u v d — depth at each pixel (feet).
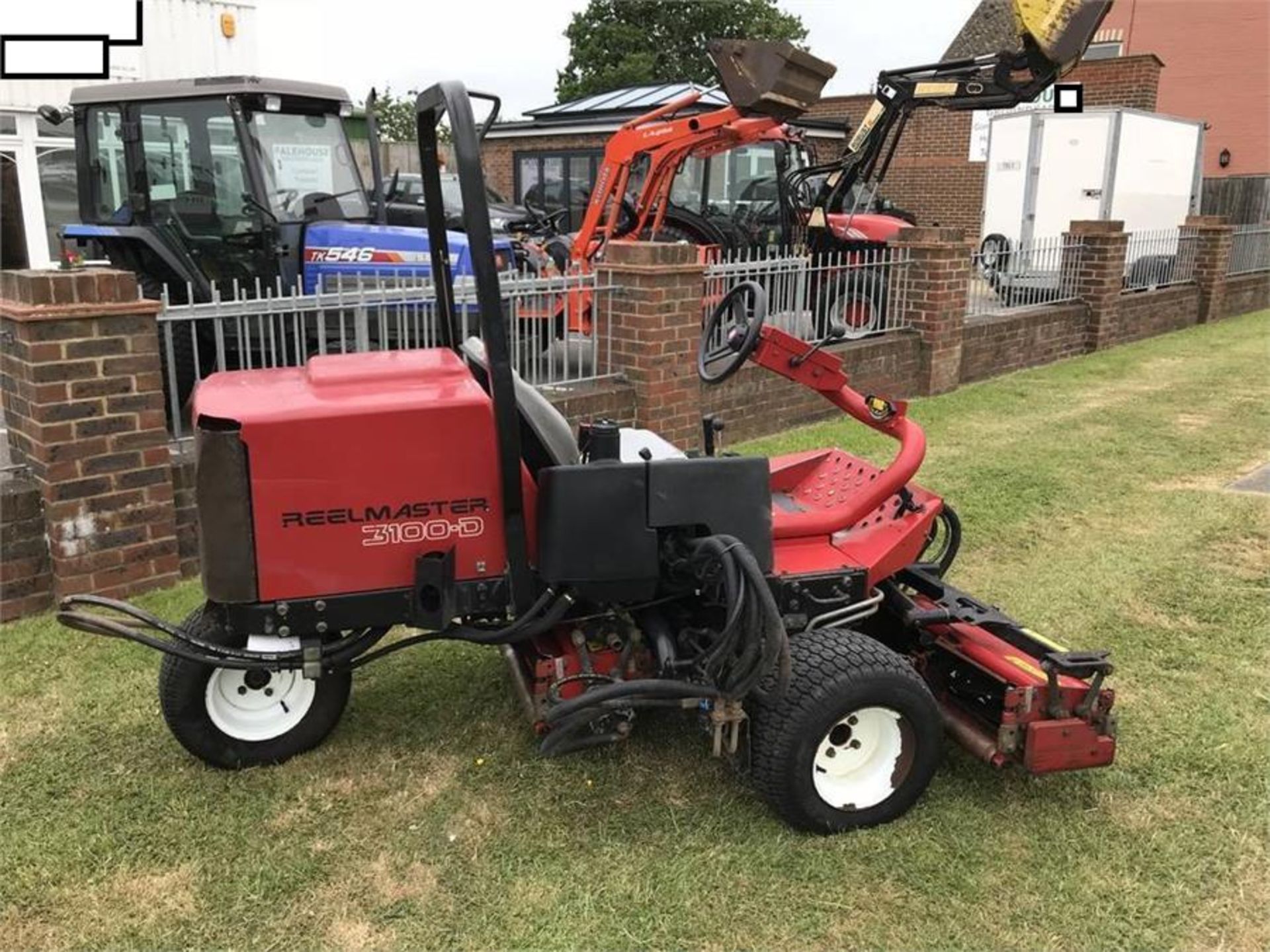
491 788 10.12
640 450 10.34
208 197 21.94
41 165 35.83
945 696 10.70
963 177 66.23
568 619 9.86
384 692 11.94
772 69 25.90
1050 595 14.94
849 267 27.07
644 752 10.72
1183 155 52.29
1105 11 28.60
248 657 9.07
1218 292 45.57
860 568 10.21
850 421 25.99
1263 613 14.35
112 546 14.19
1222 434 24.64
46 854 9.07
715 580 9.05
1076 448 23.34
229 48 38.63
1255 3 62.34
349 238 22.39
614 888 8.76
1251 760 10.67
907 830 9.52
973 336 30.86
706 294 22.90
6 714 11.37
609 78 112.06
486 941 8.20
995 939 8.27
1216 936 8.32
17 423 13.96
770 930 8.33
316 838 9.35
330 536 8.91
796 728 8.99
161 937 8.20
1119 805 9.94
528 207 47.06
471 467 9.11
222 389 9.32
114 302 13.51
